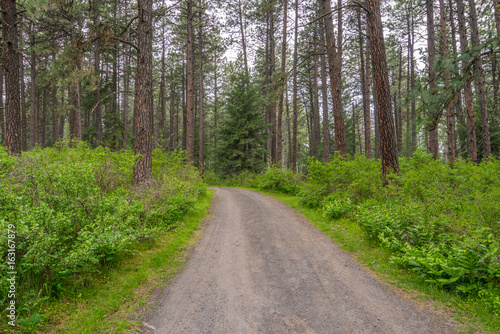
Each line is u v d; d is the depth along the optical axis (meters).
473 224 4.33
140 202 6.39
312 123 38.28
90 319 3.32
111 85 24.41
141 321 3.37
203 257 5.74
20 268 3.50
